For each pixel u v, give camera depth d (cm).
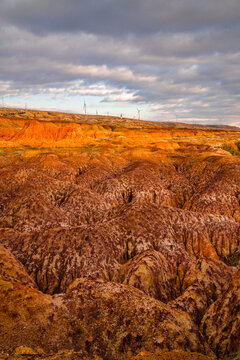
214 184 4009
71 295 1027
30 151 6444
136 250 2028
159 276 1541
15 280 1391
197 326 1048
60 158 5981
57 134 9912
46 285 1684
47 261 1770
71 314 945
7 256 1569
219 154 5759
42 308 927
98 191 4272
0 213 2773
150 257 1630
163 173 5069
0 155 6191
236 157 4950
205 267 1541
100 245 1888
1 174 4275
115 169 5428
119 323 938
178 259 1939
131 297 1038
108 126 18900
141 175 4625
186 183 4722
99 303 997
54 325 881
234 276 1109
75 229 2014
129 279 1484
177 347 901
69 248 1839
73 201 3388
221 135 19175
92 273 1691
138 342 898
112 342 887
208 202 3653
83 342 866
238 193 3772
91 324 923
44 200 2991
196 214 2578
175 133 17938
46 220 2661
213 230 2466
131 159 5994
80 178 4778
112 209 3162
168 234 2225
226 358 889
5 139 9550
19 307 898
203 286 1406
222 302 1077
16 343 779
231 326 959
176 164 5700
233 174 4119
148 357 705
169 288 1573
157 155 6188
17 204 2816
